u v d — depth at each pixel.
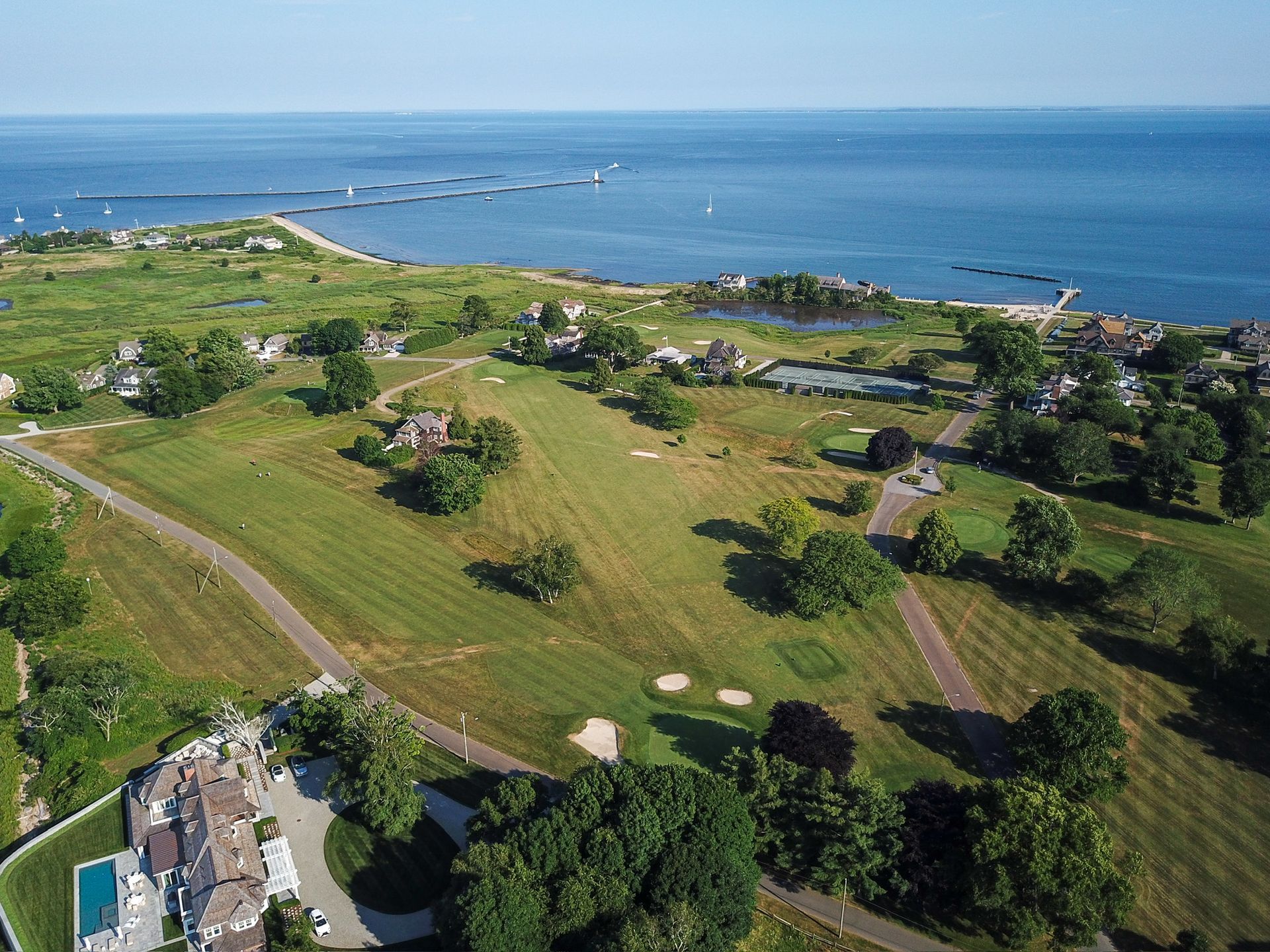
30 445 163.88
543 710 92.44
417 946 65.31
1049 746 79.38
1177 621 108.75
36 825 78.50
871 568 109.62
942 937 67.19
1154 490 139.50
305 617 108.81
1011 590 116.19
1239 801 80.81
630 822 66.62
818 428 174.38
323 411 180.25
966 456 159.50
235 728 82.75
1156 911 69.62
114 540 127.06
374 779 74.56
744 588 116.00
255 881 67.94
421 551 125.31
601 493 144.50
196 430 170.88
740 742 87.69
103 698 87.94
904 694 95.44
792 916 68.81
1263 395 186.62
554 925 61.72
